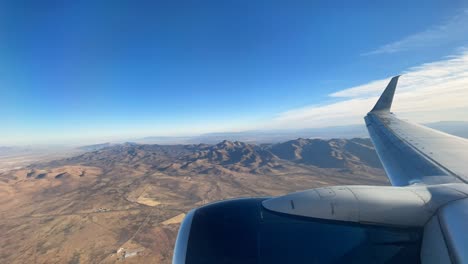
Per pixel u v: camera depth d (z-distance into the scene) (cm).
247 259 635
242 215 764
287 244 637
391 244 603
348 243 609
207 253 674
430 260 536
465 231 526
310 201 672
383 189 711
